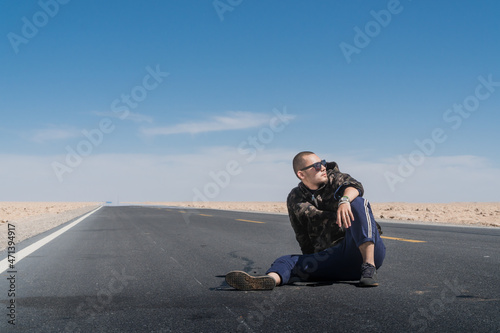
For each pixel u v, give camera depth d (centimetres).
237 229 1076
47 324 273
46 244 786
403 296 330
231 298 333
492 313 280
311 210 365
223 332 248
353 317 274
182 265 517
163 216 1864
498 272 436
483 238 803
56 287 396
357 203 349
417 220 1532
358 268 373
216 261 545
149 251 662
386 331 245
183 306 311
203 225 1236
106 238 888
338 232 366
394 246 674
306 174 358
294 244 734
